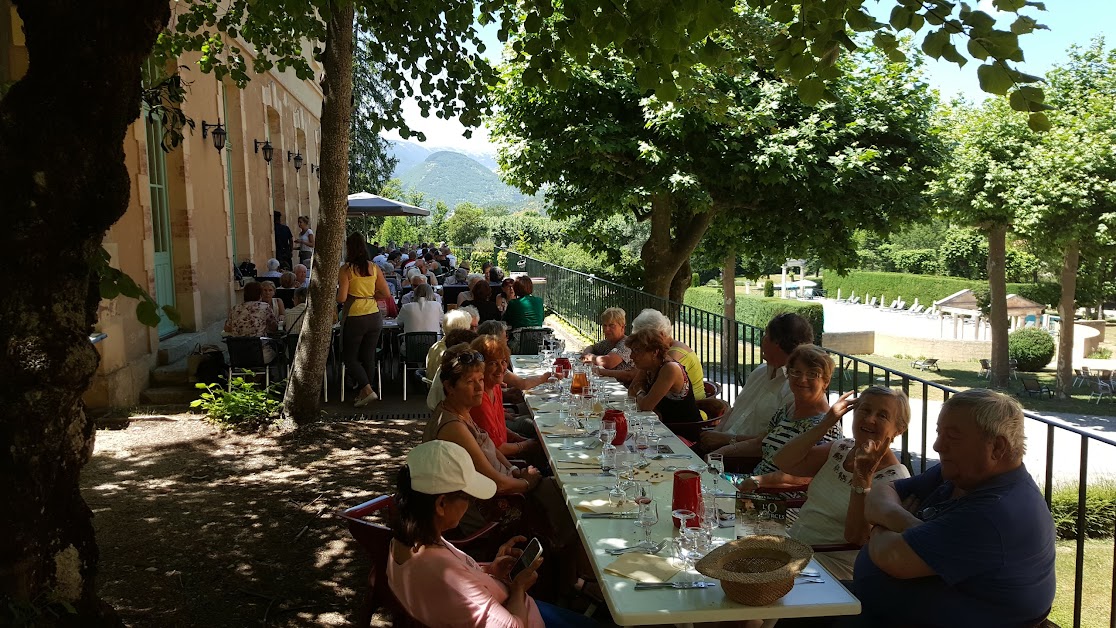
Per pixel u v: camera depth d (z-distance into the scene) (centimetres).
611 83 1260
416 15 736
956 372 2817
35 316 292
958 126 2111
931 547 268
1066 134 1958
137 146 927
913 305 4644
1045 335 2881
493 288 1388
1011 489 267
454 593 261
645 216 1667
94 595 326
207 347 902
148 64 858
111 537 504
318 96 2403
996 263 2345
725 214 1480
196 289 1123
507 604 278
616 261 1661
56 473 303
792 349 495
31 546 296
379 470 658
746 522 353
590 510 340
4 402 289
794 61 390
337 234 768
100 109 292
